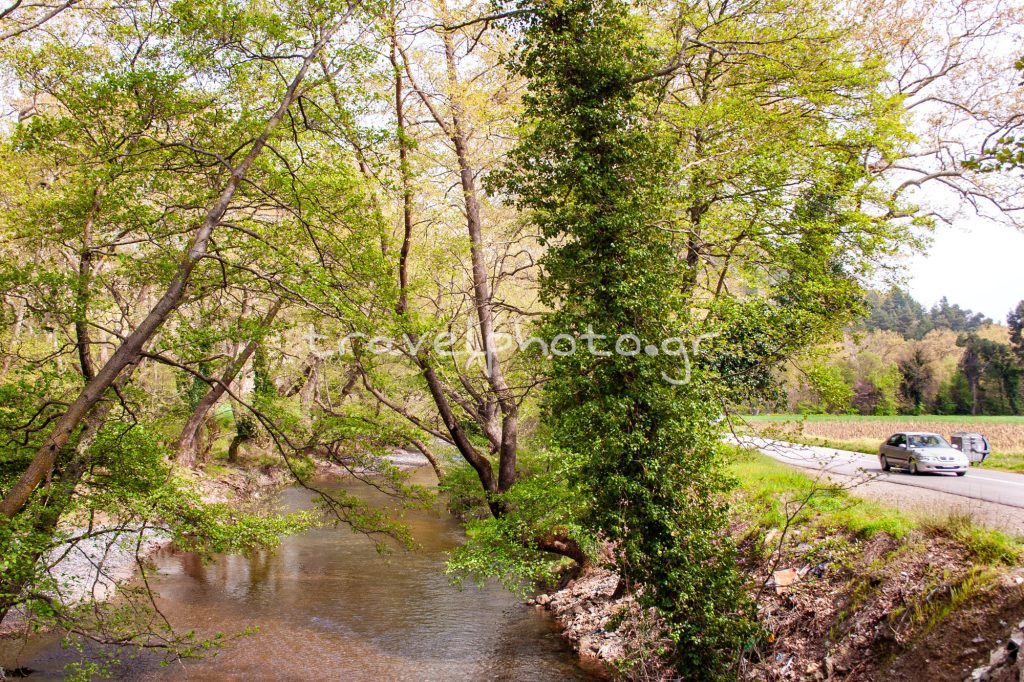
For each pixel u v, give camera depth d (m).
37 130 10.73
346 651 12.95
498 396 15.67
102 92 10.59
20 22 12.94
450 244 16.17
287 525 11.80
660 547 10.16
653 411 10.80
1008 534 8.67
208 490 24.59
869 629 8.46
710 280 15.84
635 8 14.12
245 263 12.19
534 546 13.14
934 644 7.45
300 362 20.06
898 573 8.74
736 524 12.84
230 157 11.39
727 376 12.22
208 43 10.77
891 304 109.06
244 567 19.11
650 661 10.91
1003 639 6.77
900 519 10.01
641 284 11.16
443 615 15.11
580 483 11.20
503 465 15.62
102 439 10.95
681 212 13.39
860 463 22.36
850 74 14.65
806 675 8.66
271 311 14.27
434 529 23.84
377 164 11.85
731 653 9.67
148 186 11.50
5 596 8.35
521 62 12.95
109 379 9.74
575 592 15.48
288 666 12.23
